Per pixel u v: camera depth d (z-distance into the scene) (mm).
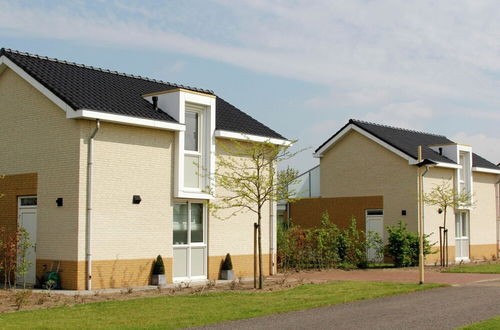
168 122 18438
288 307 13320
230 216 20828
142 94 20047
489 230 33656
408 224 28359
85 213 16844
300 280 19438
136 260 17891
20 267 16781
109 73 20844
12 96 18703
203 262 20047
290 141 20906
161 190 18641
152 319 11703
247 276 21266
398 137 30969
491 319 11688
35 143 17953
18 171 18344
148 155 18359
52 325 10984
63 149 17219
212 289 16984
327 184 31266
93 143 17094
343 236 26031
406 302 14391
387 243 28844
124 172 17734
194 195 19328
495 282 19109
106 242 17219
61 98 16984
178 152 18953
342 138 30875
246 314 12383
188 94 19156
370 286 17500
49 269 17203
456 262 29984
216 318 11859
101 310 12820
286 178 18375
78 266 16594
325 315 12430
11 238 17031
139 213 18031
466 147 31000
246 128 21500
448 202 27891
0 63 18656
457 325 11266
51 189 17406
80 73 19688
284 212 32938
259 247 17000
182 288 17203
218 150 20266
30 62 18703
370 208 29656
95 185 17062
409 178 28484
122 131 17750
